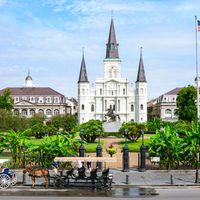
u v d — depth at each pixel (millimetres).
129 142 70688
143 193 27500
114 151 47125
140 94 173125
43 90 189625
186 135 40844
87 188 29656
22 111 183250
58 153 39406
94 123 72000
